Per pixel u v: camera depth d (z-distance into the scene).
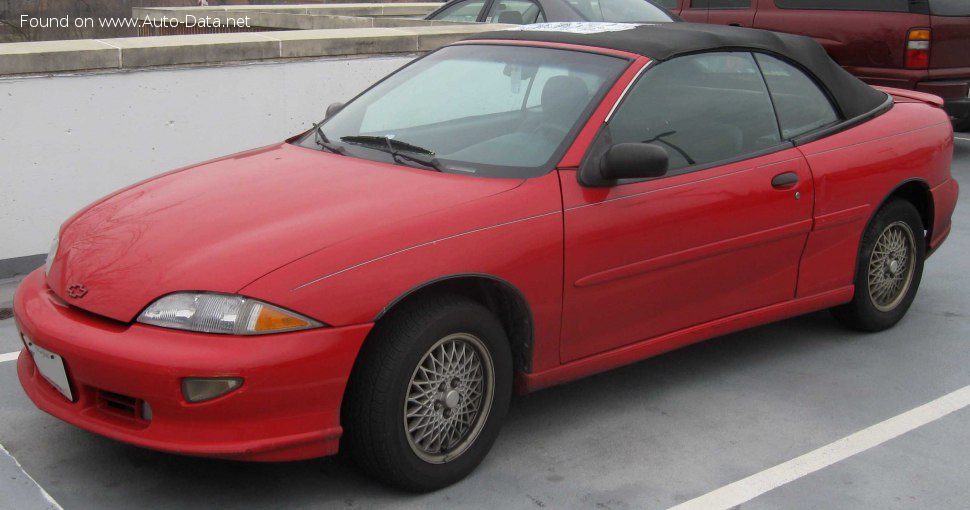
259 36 6.95
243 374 3.17
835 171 4.85
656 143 4.23
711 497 3.76
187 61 6.46
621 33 4.62
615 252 4.01
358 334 3.33
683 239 4.24
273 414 3.26
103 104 6.19
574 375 4.08
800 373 4.95
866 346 5.32
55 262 3.74
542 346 3.92
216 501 3.61
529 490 3.76
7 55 5.80
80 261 3.59
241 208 3.72
